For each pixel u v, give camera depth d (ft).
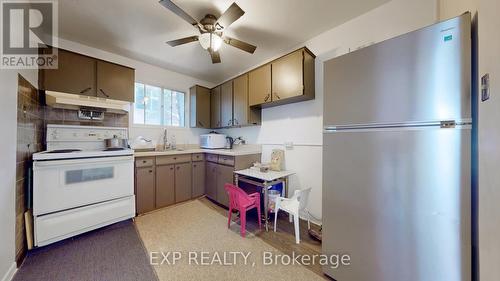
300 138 8.30
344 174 4.34
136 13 6.19
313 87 7.63
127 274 4.66
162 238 6.40
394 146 3.63
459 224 3.01
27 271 4.69
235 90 10.27
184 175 10.12
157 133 10.76
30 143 5.95
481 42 2.72
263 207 8.00
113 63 8.32
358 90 4.13
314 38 7.77
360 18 6.49
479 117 2.77
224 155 9.52
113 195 7.07
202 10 6.02
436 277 3.20
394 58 3.63
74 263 5.03
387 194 3.72
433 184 3.23
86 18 6.44
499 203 2.26
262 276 4.68
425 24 5.32
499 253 2.26
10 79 4.63
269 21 6.75
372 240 3.91
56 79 7.02
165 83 11.08
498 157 2.28
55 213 5.78
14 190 4.69
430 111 3.25
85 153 6.40
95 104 7.66
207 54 9.20
